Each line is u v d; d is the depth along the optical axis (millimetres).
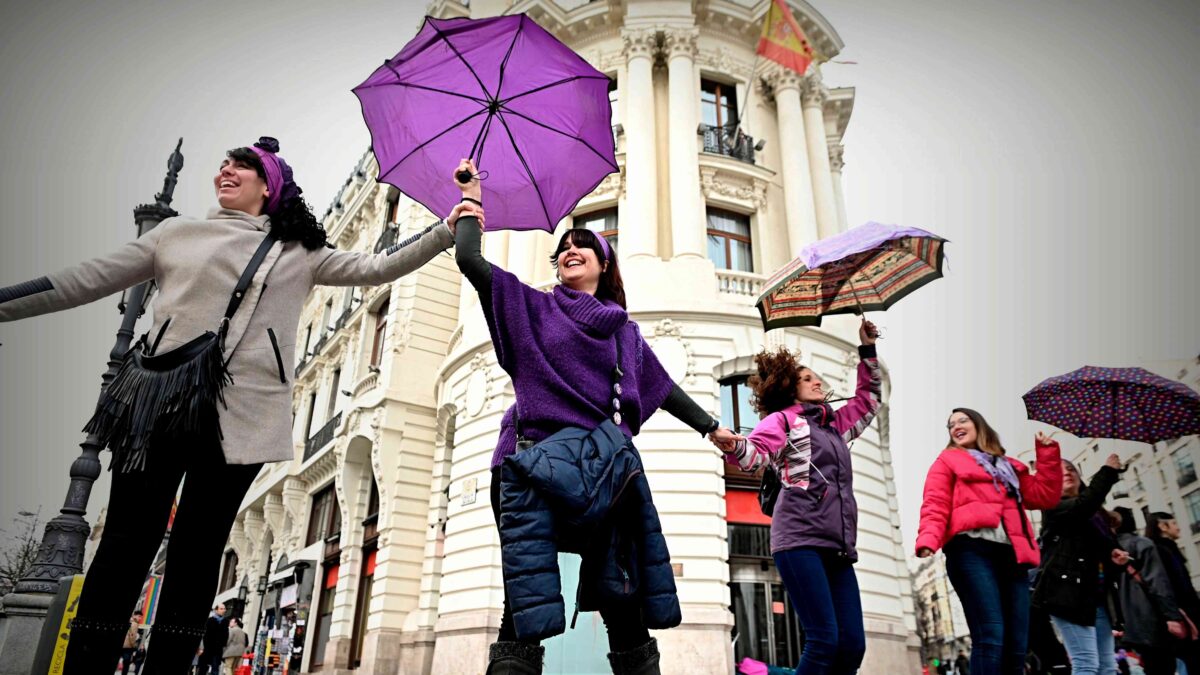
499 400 14570
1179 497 24578
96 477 6719
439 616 13758
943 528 4188
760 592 12820
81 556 6449
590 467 1925
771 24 18250
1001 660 3918
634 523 2027
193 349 2109
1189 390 5039
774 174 17578
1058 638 6516
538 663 1799
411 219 21828
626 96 17547
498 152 2896
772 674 4160
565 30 18828
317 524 23281
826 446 3867
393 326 19578
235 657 17312
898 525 15656
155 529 2023
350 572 18609
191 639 2062
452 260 20500
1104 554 5164
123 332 7086
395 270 2514
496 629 12609
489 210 2883
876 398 4469
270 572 25688
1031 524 4277
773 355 4363
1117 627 7383
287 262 2426
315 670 19484
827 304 4945
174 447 2057
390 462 17719
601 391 2164
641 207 15688
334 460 21641
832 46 20062
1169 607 5445
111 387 2068
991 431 4496
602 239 2623
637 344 2523
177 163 8266
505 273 2236
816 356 14688
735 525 13188
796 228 17047
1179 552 5766
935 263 4629
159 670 1999
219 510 2154
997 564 4195
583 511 1870
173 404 2020
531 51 2854
